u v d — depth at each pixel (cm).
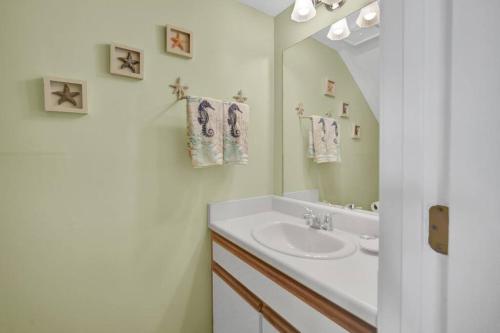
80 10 98
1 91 85
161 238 121
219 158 122
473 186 32
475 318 33
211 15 133
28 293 92
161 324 123
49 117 93
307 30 140
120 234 110
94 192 103
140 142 113
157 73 117
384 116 45
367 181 116
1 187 87
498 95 30
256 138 154
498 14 29
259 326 101
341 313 69
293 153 151
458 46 33
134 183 113
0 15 85
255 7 151
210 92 133
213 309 137
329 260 88
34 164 91
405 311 43
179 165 125
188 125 115
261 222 136
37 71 91
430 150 38
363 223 113
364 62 116
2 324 89
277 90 161
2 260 88
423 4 38
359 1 116
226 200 142
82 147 100
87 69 100
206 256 137
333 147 130
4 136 86
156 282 121
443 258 37
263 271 98
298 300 82
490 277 31
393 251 45
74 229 100
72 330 101
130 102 110
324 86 133
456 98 34
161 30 117
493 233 31
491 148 31
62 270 98
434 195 37
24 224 91
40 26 91
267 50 158
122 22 107
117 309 110
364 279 74
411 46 40
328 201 133
